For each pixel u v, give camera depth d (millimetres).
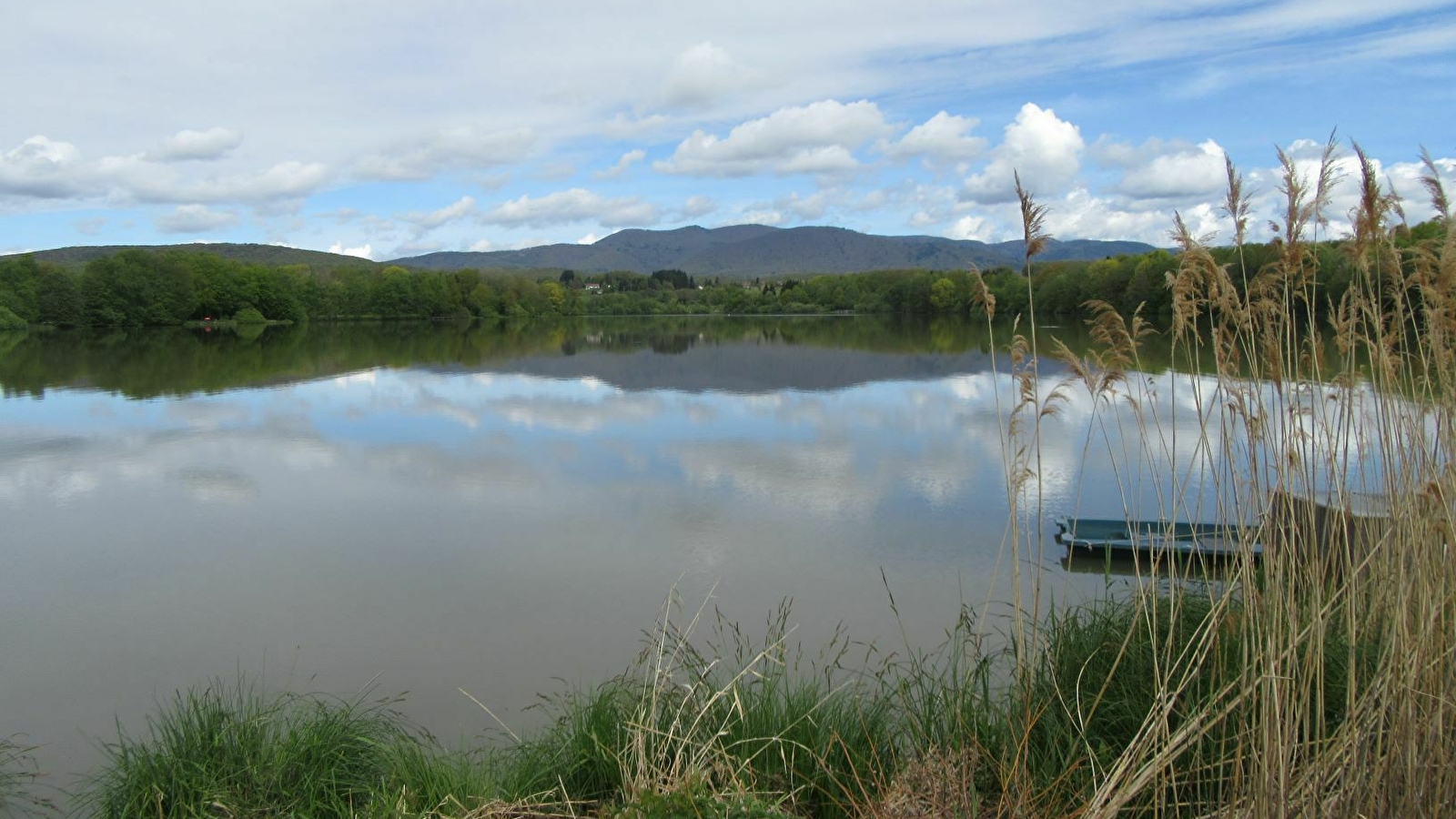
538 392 35156
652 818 4840
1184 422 24781
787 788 5664
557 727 6695
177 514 17141
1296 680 4664
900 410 29438
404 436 25312
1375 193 4535
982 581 12414
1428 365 4840
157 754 6199
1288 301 4781
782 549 14336
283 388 37062
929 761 5586
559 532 15531
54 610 12203
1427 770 4246
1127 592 10141
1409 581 4934
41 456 22766
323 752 6203
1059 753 5422
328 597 12531
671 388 36344
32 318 79312
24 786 7691
